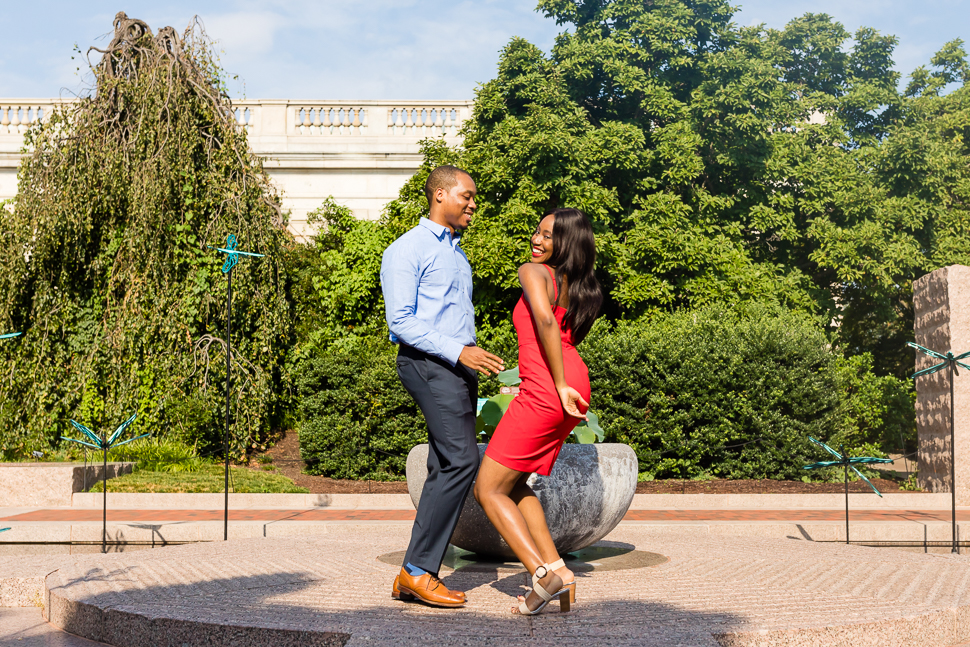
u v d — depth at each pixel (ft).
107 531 22.94
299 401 43.47
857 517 26.25
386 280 10.11
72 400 39.32
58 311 39.70
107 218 40.11
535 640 8.02
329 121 58.44
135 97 39.52
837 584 11.09
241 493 31.91
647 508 30.81
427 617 9.04
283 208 56.59
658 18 51.93
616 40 53.57
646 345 36.52
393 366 37.55
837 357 40.63
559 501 12.29
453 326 10.28
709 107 48.96
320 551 14.83
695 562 13.12
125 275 38.91
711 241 46.44
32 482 30.96
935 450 33.76
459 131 51.26
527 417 9.52
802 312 44.39
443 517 9.77
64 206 38.52
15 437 38.55
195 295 39.73
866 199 49.24
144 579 11.75
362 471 37.22
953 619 9.53
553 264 10.25
